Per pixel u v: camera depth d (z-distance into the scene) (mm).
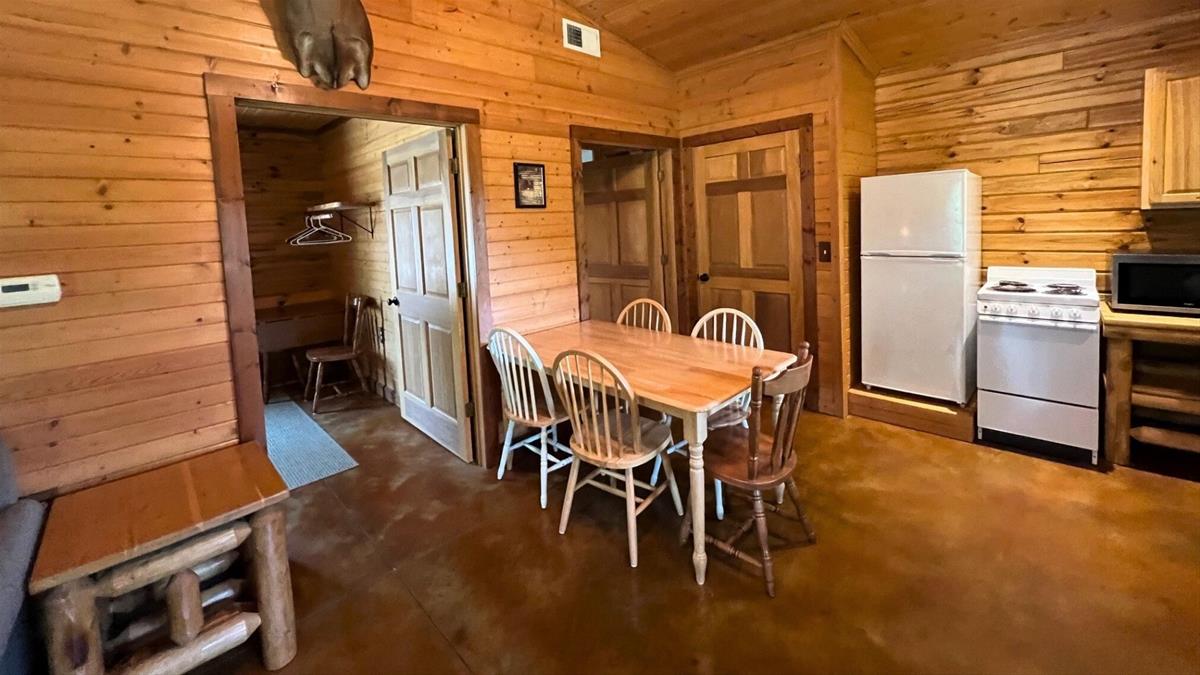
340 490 3178
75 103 2025
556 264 3760
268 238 5312
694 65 4375
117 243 2129
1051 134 3439
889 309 3707
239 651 2033
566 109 3736
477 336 3350
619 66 4059
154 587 1972
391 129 4277
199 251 2305
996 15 3312
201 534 1843
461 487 3182
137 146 2150
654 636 1984
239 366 2402
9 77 1907
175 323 2266
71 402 2070
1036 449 3275
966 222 3350
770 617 2051
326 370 5453
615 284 5059
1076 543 2385
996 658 1817
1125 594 2070
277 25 2459
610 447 2363
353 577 2385
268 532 1918
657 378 2521
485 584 2309
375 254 4781
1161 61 3053
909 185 3502
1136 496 2723
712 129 4375
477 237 3281
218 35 2311
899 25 3535
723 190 4379
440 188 3393
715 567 2359
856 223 3955
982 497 2791
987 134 3674
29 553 1638
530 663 1889
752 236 4270
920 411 3613
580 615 2105
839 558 2373
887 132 4098
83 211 2059
